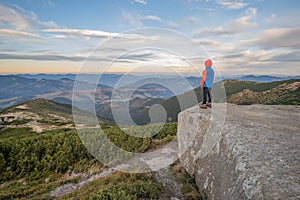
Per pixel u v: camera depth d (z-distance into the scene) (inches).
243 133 242.8
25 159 504.4
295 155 189.3
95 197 243.3
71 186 364.8
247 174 168.4
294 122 294.0
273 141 221.1
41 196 347.9
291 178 155.0
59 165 447.2
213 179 240.7
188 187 273.0
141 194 246.5
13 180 451.8
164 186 271.3
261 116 327.6
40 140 615.2
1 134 2057.1
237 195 169.6
